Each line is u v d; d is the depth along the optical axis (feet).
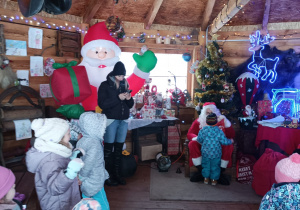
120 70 11.69
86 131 6.56
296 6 16.01
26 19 13.52
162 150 16.49
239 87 16.75
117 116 11.88
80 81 11.33
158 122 15.46
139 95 16.90
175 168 15.08
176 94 17.51
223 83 15.61
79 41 15.94
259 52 17.34
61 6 7.21
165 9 16.78
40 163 5.34
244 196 11.41
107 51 13.07
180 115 17.89
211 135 12.11
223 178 12.75
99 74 13.05
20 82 13.34
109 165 12.53
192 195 11.43
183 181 13.07
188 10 17.01
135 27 17.44
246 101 16.78
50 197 5.43
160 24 17.88
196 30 18.25
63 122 5.72
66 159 5.59
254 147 15.24
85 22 15.92
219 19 15.15
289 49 16.81
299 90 15.62
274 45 17.47
